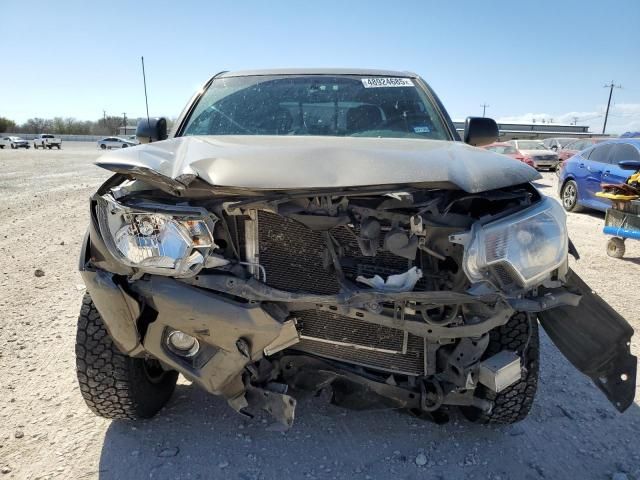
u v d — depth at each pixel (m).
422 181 2.06
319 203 2.12
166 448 2.60
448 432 2.81
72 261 6.17
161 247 2.05
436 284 2.21
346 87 3.65
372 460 2.57
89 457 2.53
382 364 2.38
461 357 2.30
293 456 2.58
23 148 52.69
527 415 2.81
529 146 24.42
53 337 3.91
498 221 2.12
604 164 10.20
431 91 3.73
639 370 3.50
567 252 2.29
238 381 2.26
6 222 8.62
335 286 2.23
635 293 5.38
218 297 2.10
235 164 2.14
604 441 2.78
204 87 3.73
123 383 2.55
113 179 2.24
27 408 2.94
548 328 2.49
